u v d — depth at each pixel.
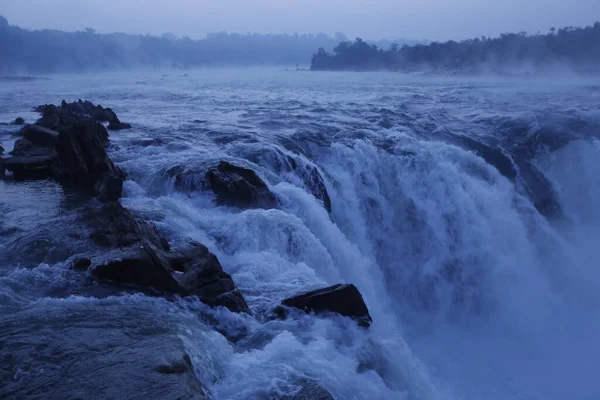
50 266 8.94
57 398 5.38
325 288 8.60
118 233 9.83
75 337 6.59
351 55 192.00
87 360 6.05
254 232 11.70
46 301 7.68
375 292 14.78
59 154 14.79
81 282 8.37
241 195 13.29
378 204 18.09
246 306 8.52
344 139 19.44
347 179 17.89
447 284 17.03
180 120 25.72
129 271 8.33
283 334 7.49
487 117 26.34
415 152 18.80
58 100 39.28
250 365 6.57
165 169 15.02
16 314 7.23
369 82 77.69
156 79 96.81
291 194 13.97
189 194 13.78
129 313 7.38
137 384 5.58
